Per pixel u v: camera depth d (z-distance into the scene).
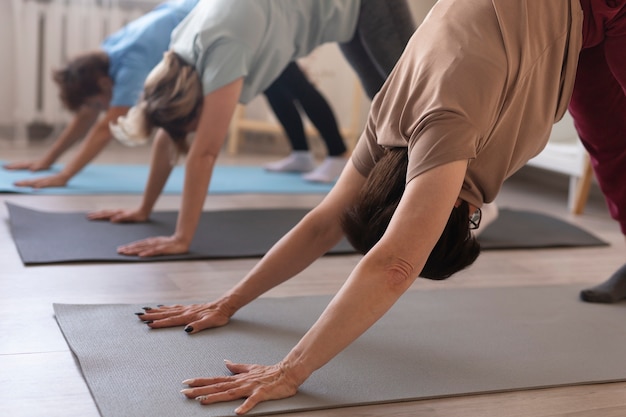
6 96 4.79
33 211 3.00
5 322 1.86
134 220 2.96
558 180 4.78
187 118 2.43
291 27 2.63
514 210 3.72
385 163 1.52
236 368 1.58
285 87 4.18
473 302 2.26
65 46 4.79
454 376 1.71
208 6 2.45
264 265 1.86
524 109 1.54
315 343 1.49
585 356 1.88
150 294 2.16
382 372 1.70
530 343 1.95
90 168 4.10
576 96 2.12
